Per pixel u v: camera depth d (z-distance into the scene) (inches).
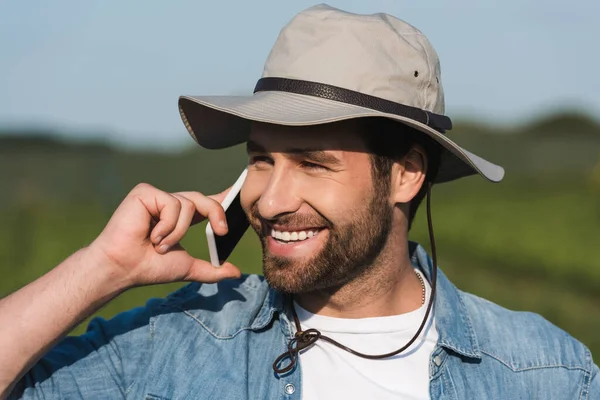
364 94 157.4
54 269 153.3
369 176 158.1
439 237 1052.5
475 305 174.2
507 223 1148.5
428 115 164.7
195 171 1763.0
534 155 2309.3
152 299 172.2
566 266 838.5
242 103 155.1
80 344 161.8
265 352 164.6
